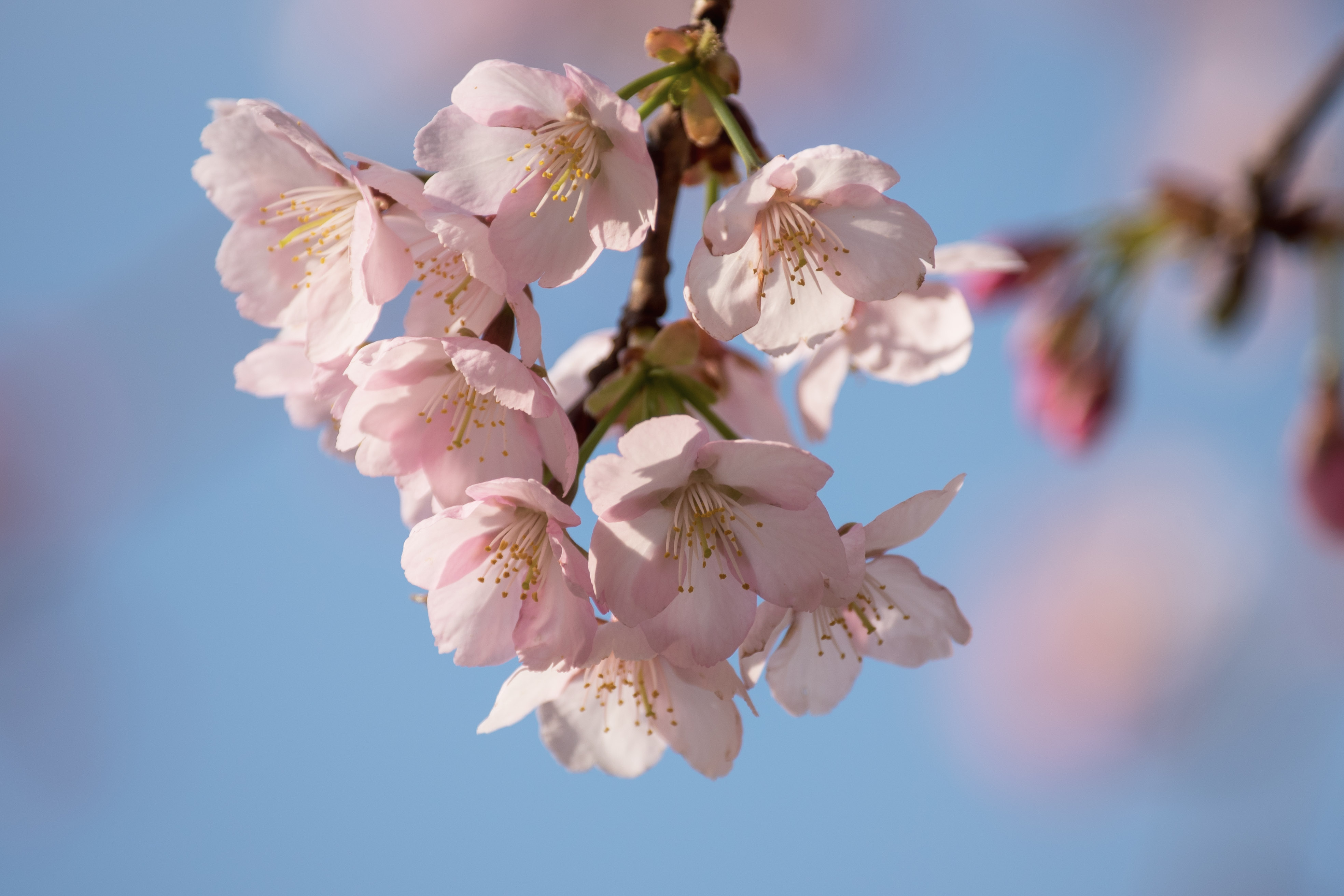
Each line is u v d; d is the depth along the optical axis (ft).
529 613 1.87
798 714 1.94
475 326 1.89
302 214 1.94
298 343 1.95
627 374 1.90
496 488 1.86
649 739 1.96
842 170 1.85
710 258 1.86
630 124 1.85
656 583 1.86
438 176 1.86
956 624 1.93
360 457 1.90
